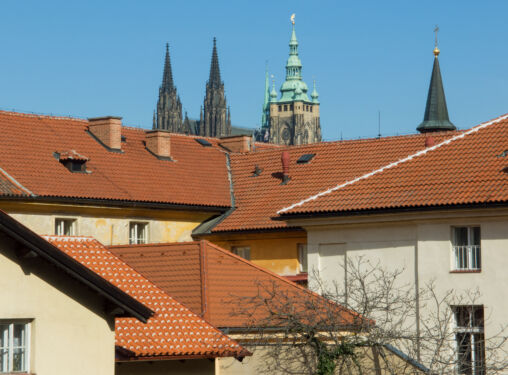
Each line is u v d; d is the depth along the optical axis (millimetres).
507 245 85750
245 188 121688
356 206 92688
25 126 114438
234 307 77750
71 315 57844
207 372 69562
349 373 67375
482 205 85875
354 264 93062
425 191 90688
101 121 119688
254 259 113375
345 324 69750
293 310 71125
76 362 57844
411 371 68688
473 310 87312
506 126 96250
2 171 105250
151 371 67688
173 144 126812
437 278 88625
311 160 120250
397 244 91188
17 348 56344
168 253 84500
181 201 116312
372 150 116812
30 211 104500
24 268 56062
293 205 96812
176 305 70938
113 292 57844
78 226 108188
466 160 93188
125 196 111875
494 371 76750
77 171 111688
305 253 110312
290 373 68250
